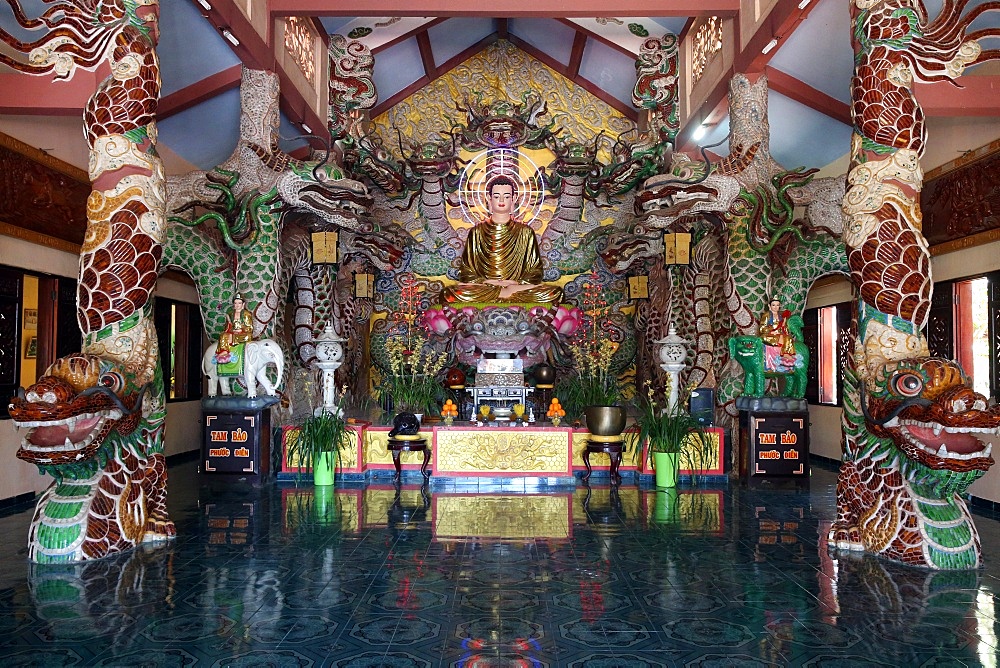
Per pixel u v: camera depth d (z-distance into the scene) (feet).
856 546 14.93
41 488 21.08
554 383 31.78
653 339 34.01
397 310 37.40
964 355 21.42
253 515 18.47
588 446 24.08
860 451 15.28
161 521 15.78
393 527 17.04
